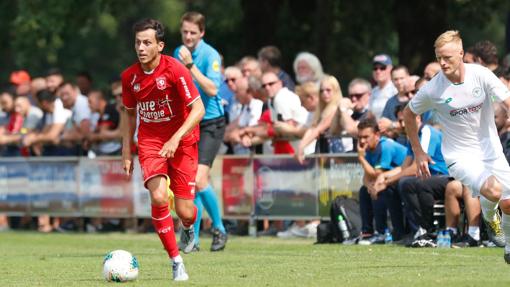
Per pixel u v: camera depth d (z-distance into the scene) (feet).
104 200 180.55
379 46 281.54
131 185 176.04
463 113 99.66
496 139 100.78
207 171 132.67
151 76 96.63
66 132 185.78
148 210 173.88
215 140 133.18
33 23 240.73
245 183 162.20
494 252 119.34
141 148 97.50
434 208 131.85
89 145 182.80
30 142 189.37
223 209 164.55
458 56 97.14
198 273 100.99
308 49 258.16
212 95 129.49
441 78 100.01
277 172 158.61
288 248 134.10
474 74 98.58
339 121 152.25
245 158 161.99
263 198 160.35
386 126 142.82
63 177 186.70
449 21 247.09
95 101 183.32
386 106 148.36
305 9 255.91
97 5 249.55
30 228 196.34
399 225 137.49
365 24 266.57
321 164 153.58
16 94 217.36
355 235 140.67
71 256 128.98
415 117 102.63
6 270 110.42
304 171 155.63
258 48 238.27
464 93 98.99
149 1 450.30
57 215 187.62
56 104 187.52
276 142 159.84
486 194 97.86
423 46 215.92
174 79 96.17
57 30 240.53
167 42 297.94
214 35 276.62
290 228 158.51
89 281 96.12
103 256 127.95
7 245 153.07
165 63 96.68
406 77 144.97
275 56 166.09
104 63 454.40
